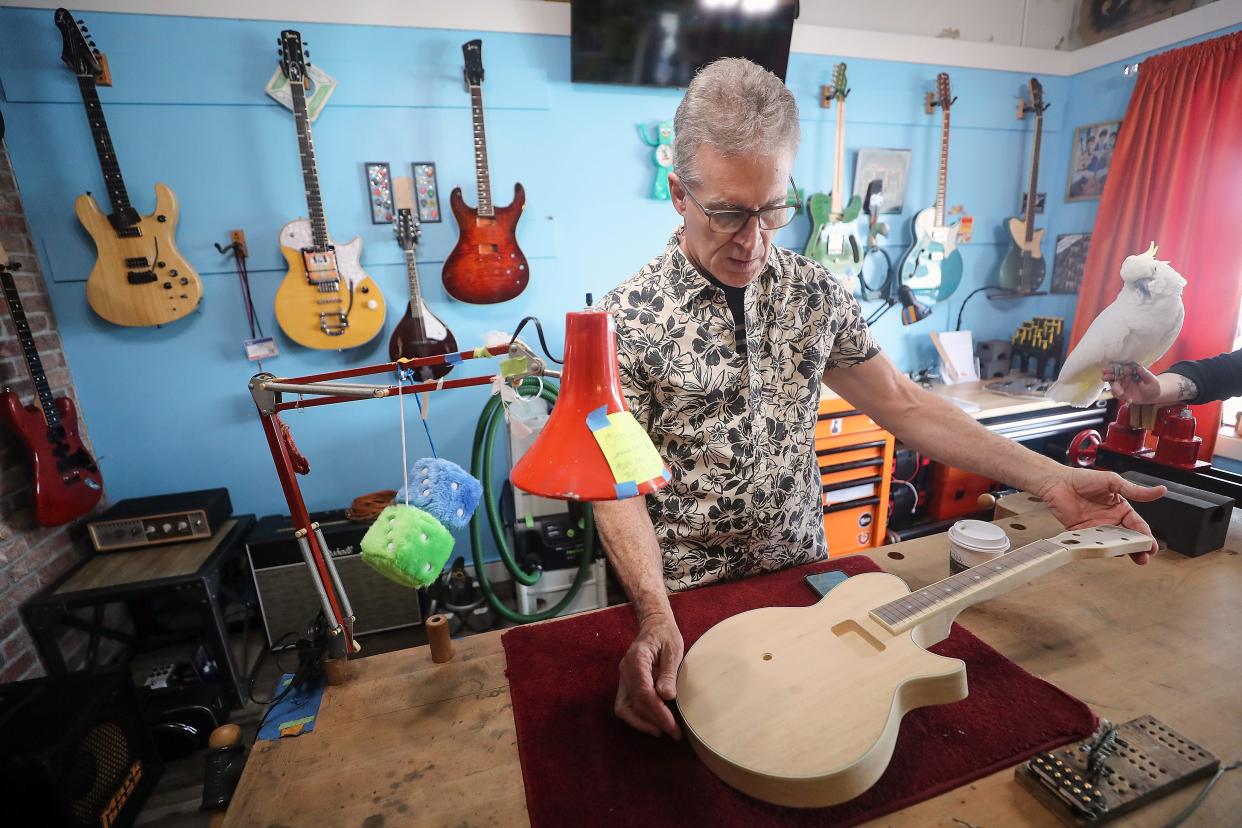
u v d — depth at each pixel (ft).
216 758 2.39
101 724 4.60
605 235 8.14
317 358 7.38
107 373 6.82
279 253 7.00
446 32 6.97
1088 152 9.52
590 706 2.46
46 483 5.67
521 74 7.32
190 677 6.35
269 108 6.65
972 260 10.00
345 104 6.85
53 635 5.66
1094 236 9.02
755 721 2.08
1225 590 3.11
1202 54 7.55
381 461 7.86
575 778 2.11
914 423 3.68
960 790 2.03
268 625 6.89
